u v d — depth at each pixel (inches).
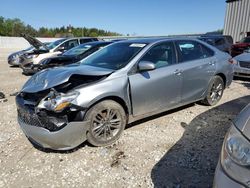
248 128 64.7
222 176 63.4
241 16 644.7
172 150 119.7
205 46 176.7
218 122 154.5
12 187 94.6
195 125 149.6
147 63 126.4
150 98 136.3
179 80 149.6
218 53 184.1
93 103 113.0
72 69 131.3
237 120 70.9
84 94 110.1
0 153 119.2
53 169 105.6
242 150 61.6
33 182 97.3
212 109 179.5
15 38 1389.0
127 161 110.6
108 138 124.0
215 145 124.0
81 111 109.0
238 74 283.9
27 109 113.9
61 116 105.3
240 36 653.3
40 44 377.1
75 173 102.6
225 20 692.1
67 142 109.1
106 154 116.5
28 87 120.9
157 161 110.3
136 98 129.6
